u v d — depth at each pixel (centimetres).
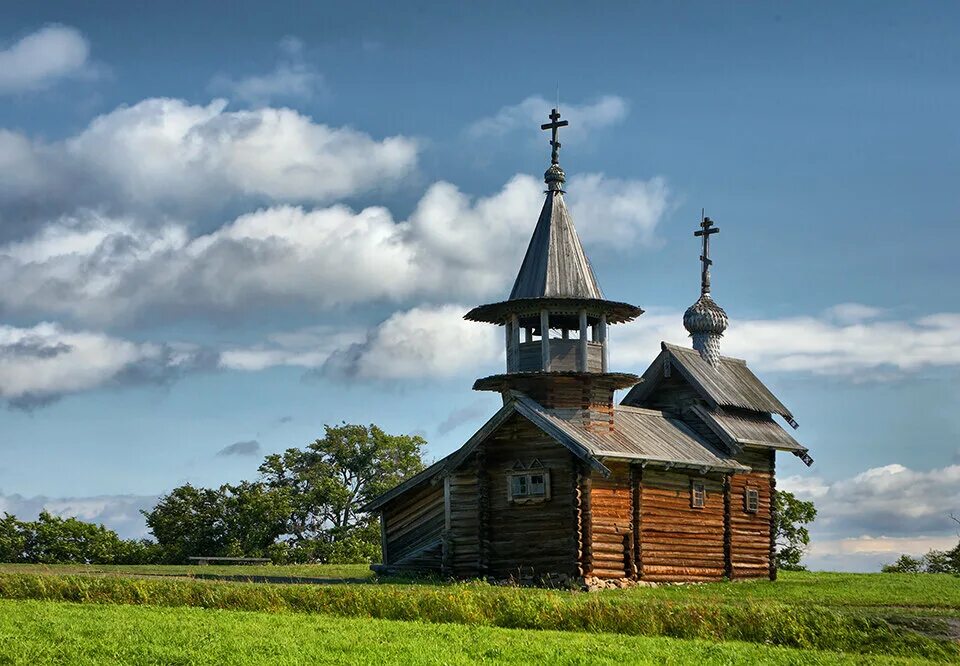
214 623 4316
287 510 11106
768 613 4384
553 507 6150
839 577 7475
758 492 7488
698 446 7000
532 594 4806
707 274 8288
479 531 6262
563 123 6806
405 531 6775
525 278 6512
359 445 11994
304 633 4091
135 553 10881
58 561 10781
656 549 6488
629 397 7644
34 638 3925
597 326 6525
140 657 3634
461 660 3625
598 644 3959
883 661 3841
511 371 6475
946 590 6162
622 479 6341
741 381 7969
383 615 4691
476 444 6291
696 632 4353
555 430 6041
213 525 11144
